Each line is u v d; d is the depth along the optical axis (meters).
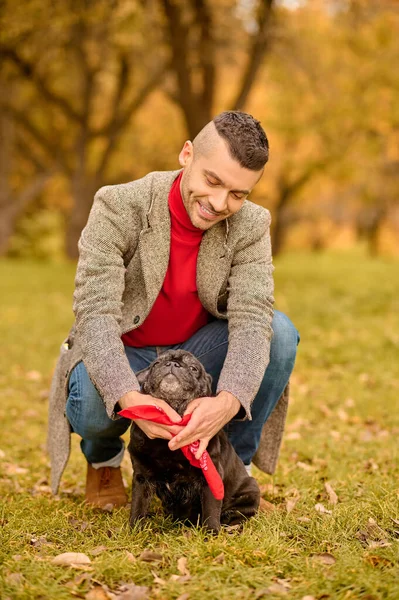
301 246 46.66
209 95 16.59
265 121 22.52
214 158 2.99
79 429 3.54
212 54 16.11
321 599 2.53
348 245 52.56
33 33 17.83
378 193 26.95
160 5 15.19
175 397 3.15
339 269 23.67
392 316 11.88
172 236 3.33
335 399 6.76
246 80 16.38
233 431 3.68
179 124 28.08
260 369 3.23
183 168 3.26
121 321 3.37
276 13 16.08
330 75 20.80
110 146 23.94
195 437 3.00
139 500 3.29
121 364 3.10
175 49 15.43
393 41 19.16
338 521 3.29
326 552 2.91
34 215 30.58
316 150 24.92
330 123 20.84
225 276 3.41
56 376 3.69
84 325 3.20
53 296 15.59
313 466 4.63
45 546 3.04
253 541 3.00
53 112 26.31
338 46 20.08
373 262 28.56
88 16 15.96
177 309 3.48
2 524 3.38
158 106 27.89
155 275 3.31
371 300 13.95
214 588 2.59
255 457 3.89
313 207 33.81
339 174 24.67
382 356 8.72
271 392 3.58
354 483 4.05
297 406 6.52
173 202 3.29
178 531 3.22
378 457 4.79
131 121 27.02
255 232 3.42
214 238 3.37
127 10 16.33
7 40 18.02
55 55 20.52
